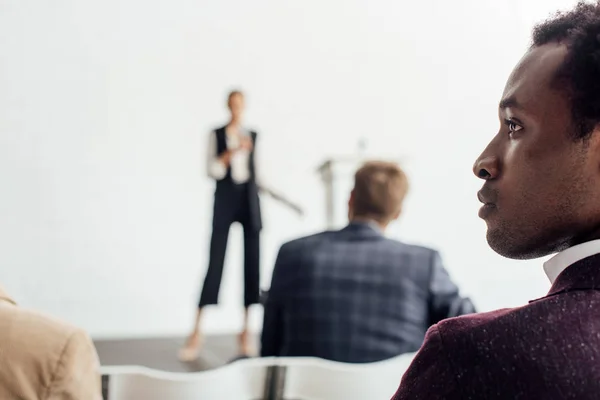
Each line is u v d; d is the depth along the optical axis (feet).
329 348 6.20
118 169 13.30
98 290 13.15
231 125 13.48
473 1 14.83
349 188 13.67
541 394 1.16
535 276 14.07
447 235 14.34
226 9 13.92
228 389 4.92
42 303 12.89
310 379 5.14
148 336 13.26
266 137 13.83
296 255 6.39
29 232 12.86
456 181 14.56
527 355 1.20
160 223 13.44
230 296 13.32
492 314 1.36
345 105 14.39
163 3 13.60
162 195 13.46
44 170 12.92
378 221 6.49
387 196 6.39
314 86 14.28
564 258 1.40
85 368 2.32
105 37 13.26
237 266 13.37
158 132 13.48
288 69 14.17
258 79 13.99
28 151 12.84
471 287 13.93
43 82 12.94
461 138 14.78
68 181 13.06
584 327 1.24
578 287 1.32
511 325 1.26
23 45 12.83
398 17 14.71
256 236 13.37
